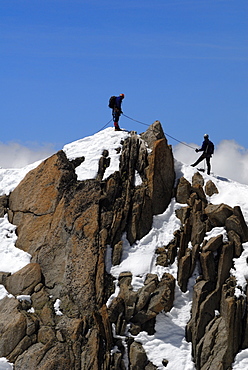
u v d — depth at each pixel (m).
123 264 40.53
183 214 43.12
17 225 44.34
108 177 44.06
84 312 38.44
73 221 42.00
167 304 38.72
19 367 36.94
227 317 37.75
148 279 39.59
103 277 39.50
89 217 41.94
